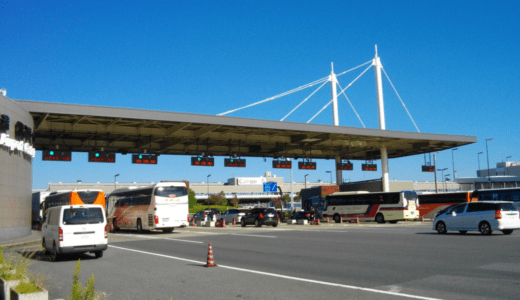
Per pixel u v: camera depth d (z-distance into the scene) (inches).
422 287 354.9
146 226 1264.8
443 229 948.0
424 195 1849.2
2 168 983.0
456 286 355.3
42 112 1136.8
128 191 1411.2
